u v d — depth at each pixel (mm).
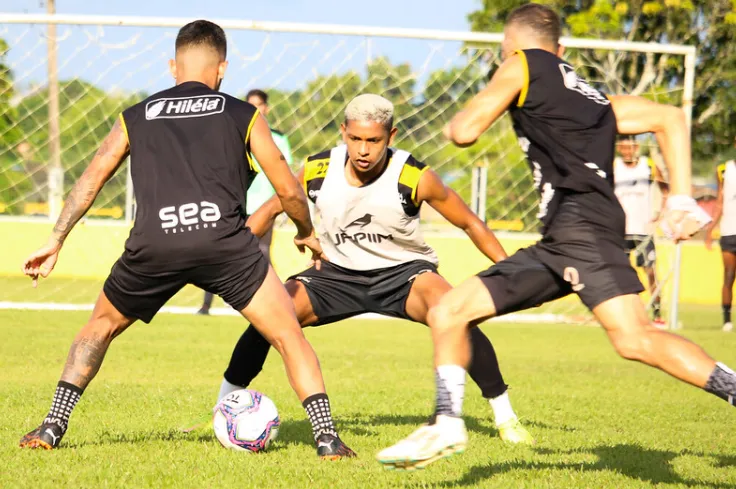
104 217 50906
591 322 43031
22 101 44344
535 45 12133
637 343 10992
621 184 39469
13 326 32906
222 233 12969
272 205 15930
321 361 27422
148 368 24547
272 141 13375
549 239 11523
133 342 30078
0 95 43406
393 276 15727
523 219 51750
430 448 10391
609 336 11242
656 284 40281
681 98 48281
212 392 20406
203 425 15859
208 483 11703
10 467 12195
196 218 12891
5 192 52094
